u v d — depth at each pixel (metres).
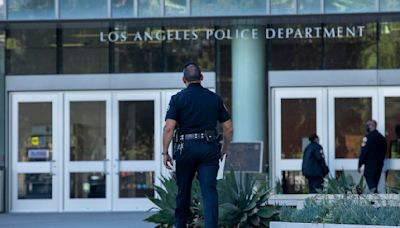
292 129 26.72
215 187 12.73
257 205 14.83
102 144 27.14
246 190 14.93
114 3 24.28
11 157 27.19
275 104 26.70
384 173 26.34
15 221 22.95
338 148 26.67
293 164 26.66
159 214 15.66
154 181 26.94
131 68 26.98
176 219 13.33
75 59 27.16
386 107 26.59
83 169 27.11
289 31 26.23
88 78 27.05
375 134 24.77
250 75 26.42
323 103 26.67
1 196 26.78
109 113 27.05
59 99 27.19
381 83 26.55
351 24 26.38
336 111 26.70
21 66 27.30
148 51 26.94
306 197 15.82
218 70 26.75
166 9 24.16
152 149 27.03
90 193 27.09
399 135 26.45
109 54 27.05
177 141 12.84
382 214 12.78
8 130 27.16
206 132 12.76
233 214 14.57
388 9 23.61
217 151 12.81
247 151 21.78
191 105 12.76
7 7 24.47
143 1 24.20
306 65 26.66
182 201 13.12
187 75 13.03
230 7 24.05
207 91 13.01
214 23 25.14
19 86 27.14
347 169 26.64
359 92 26.66
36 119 27.20
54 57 27.19
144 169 26.98
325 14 23.78
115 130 27.05
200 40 26.77
